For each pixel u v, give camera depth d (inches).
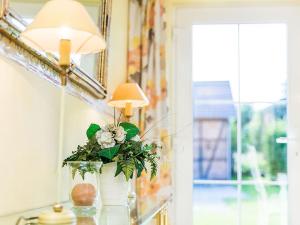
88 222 51.7
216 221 127.6
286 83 127.5
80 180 60.8
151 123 120.4
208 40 131.6
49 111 65.0
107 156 68.7
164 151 119.7
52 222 43.4
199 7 131.6
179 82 130.0
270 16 129.2
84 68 81.3
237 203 128.0
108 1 96.7
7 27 49.7
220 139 130.5
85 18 51.5
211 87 131.0
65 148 71.2
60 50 50.3
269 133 128.0
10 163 52.4
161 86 123.3
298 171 123.9
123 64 120.8
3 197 50.5
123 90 94.3
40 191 61.4
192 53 131.2
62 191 68.8
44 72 62.6
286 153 126.2
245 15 130.2
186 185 127.3
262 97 129.0
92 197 60.5
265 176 127.4
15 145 53.7
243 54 130.3
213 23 131.2
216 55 131.1
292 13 128.5
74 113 76.9
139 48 124.3
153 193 115.7
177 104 129.3
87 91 84.7
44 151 63.2
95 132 70.7
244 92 129.9
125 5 123.6
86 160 66.3
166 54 127.8
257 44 130.0
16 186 53.9
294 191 124.0
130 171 68.8
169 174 120.0
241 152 128.9
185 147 128.2
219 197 128.8
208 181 129.6
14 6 51.9
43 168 62.8
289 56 127.3
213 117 130.6
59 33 55.7
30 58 57.4
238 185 128.5
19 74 54.6
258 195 127.3
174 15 132.0
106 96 99.7
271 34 129.6
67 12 49.9
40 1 59.5
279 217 125.6
